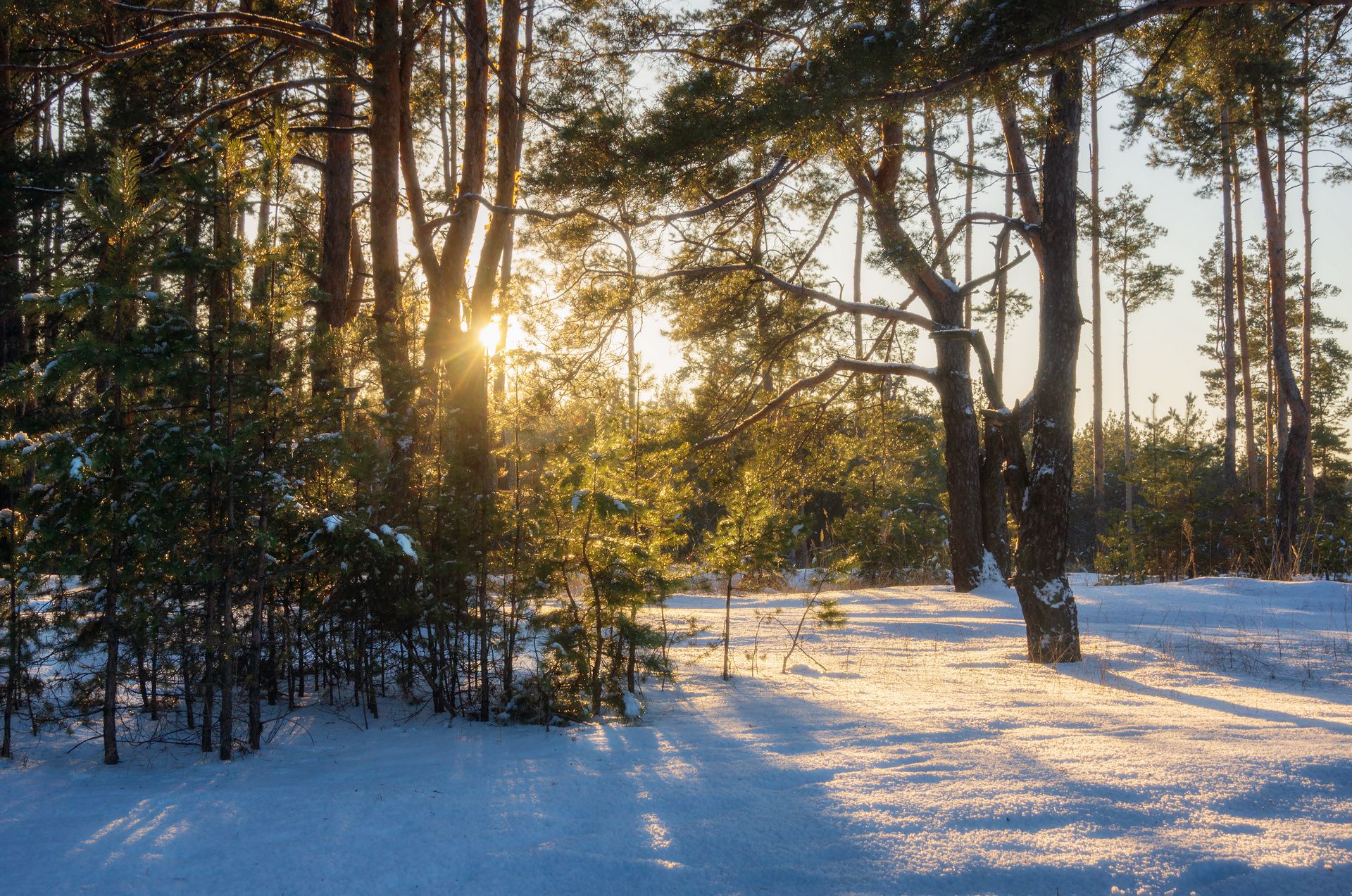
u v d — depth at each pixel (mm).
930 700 6941
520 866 3615
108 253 5535
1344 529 19938
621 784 4574
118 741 6004
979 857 3592
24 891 3455
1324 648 9578
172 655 5984
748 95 8250
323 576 6797
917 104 8547
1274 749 4992
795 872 3523
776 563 8883
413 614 6602
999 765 4746
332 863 3674
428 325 8711
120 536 5379
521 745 5605
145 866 3676
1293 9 10133
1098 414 31906
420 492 6883
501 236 11867
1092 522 53594
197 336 5461
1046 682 7953
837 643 10773
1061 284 9789
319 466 6055
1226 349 30297
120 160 5594
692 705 6852
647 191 8727
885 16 7703
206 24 14898
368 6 12734
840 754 5066
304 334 5984
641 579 6629
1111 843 3717
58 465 5098
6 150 12961
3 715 6430
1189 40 9891
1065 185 9828
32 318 5754
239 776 5078
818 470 20938
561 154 11617
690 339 18094
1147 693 7320
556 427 7168
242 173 5805
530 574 6516
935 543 22141
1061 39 7543
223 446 5297
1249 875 3451
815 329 19094
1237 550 21469
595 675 6457
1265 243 38812
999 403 10594
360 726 6445
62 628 5598
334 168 11406
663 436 8094
